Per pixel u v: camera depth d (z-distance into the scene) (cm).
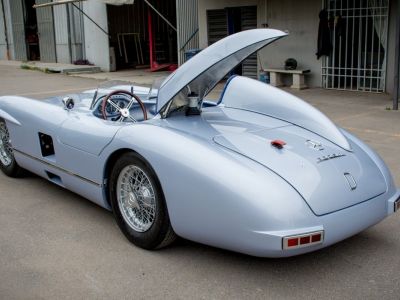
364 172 333
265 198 284
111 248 356
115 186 365
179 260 337
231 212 289
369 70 1134
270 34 348
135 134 342
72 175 410
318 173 311
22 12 2184
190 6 1527
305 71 1218
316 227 287
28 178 523
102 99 433
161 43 2025
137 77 1591
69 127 407
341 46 1175
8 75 1684
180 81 360
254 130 362
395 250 353
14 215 421
